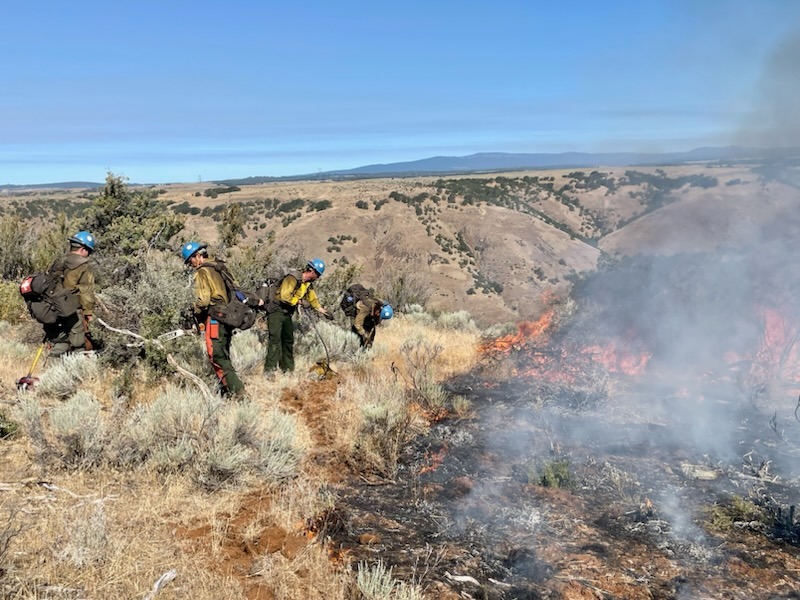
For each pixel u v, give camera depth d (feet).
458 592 10.28
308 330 31.24
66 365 21.29
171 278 26.53
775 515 12.94
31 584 9.63
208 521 12.57
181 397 17.42
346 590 10.23
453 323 41.96
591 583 10.69
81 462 14.48
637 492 14.57
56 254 47.60
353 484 15.40
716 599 10.23
